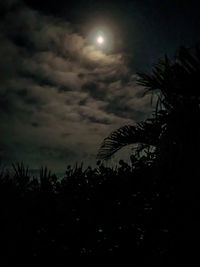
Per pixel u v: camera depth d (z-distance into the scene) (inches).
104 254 141.4
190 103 152.3
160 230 138.5
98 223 146.2
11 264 143.6
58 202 150.6
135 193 148.6
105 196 150.1
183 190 142.0
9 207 150.7
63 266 143.1
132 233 141.0
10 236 146.1
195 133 147.3
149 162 157.5
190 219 137.2
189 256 132.5
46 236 146.3
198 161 144.3
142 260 137.0
